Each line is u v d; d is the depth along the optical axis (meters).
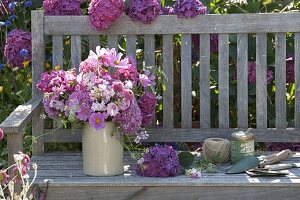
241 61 3.74
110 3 3.65
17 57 4.29
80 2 4.02
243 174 3.26
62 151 4.01
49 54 4.45
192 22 3.72
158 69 3.68
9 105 4.51
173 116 3.85
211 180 3.11
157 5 3.70
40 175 3.25
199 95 4.13
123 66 3.31
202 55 3.74
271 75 4.02
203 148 3.53
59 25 3.76
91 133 3.23
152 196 3.11
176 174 3.23
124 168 3.42
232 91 4.11
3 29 4.71
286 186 3.08
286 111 4.09
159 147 3.27
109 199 3.11
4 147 4.33
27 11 4.71
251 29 3.71
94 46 3.78
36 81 3.75
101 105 3.16
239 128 3.75
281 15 3.69
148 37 3.76
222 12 4.34
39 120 3.73
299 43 3.71
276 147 4.11
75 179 3.16
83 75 3.24
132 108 3.20
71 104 3.17
